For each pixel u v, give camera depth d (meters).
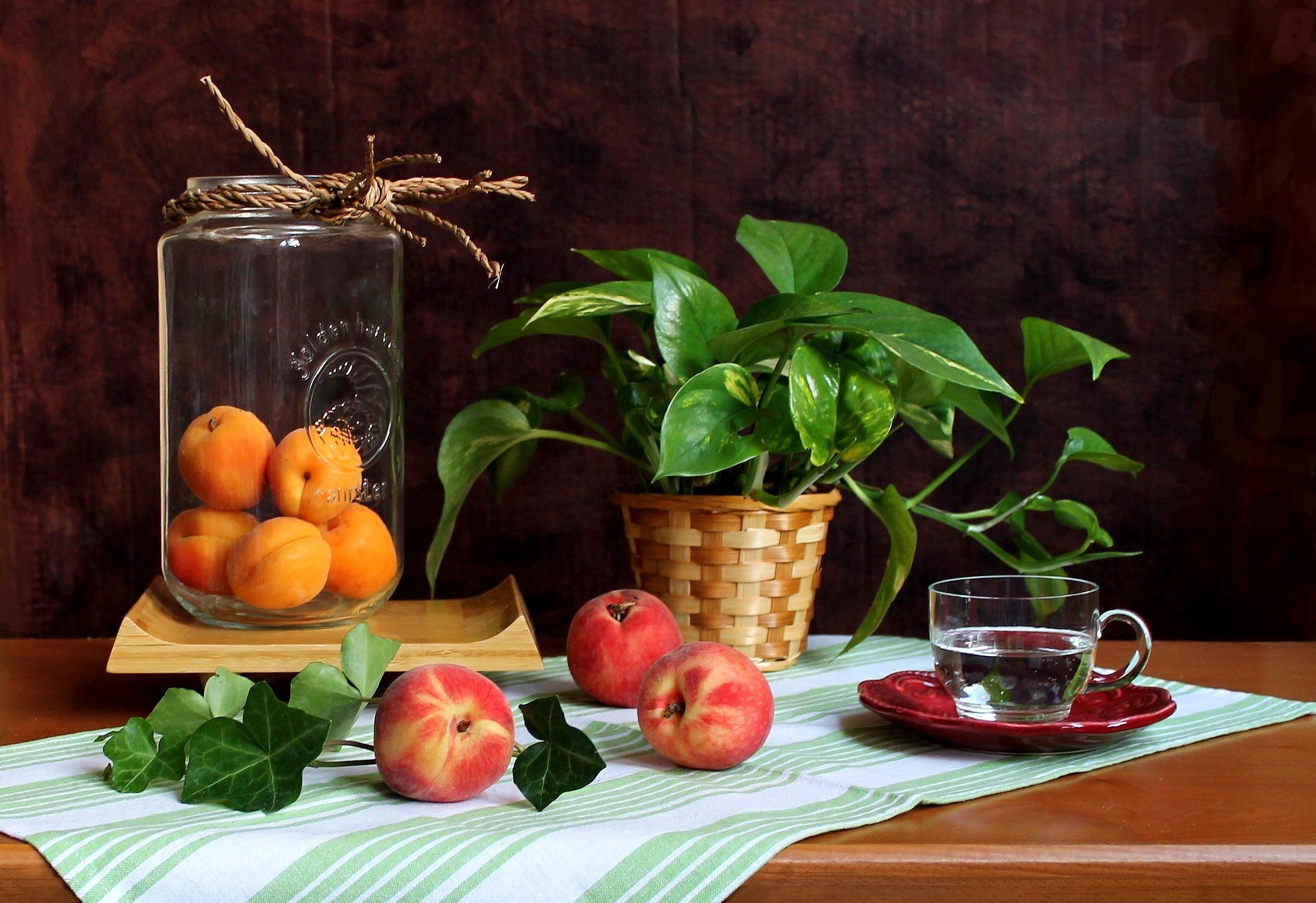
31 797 1.59
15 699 1.77
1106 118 1.99
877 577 2.02
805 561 1.80
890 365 1.78
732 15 1.97
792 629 1.81
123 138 1.96
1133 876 1.54
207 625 1.78
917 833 1.55
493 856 1.52
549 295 1.83
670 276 1.74
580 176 1.98
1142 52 1.99
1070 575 2.02
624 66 1.97
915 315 1.72
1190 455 2.01
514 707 1.74
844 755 1.65
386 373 1.80
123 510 1.99
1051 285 2.00
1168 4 1.98
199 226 1.77
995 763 1.64
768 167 1.98
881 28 1.98
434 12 1.97
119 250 1.97
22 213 1.96
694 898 1.52
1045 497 1.88
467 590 2.01
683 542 1.78
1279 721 1.71
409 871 1.52
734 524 1.77
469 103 1.97
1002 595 1.70
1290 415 2.00
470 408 1.84
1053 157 1.99
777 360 1.79
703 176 1.98
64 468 1.98
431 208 1.98
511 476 1.89
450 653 1.73
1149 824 1.57
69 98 1.96
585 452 2.00
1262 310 2.00
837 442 1.72
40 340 1.97
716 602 1.79
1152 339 2.00
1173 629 2.02
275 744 1.58
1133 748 1.66
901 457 2.01
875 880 1.53
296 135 1.97
